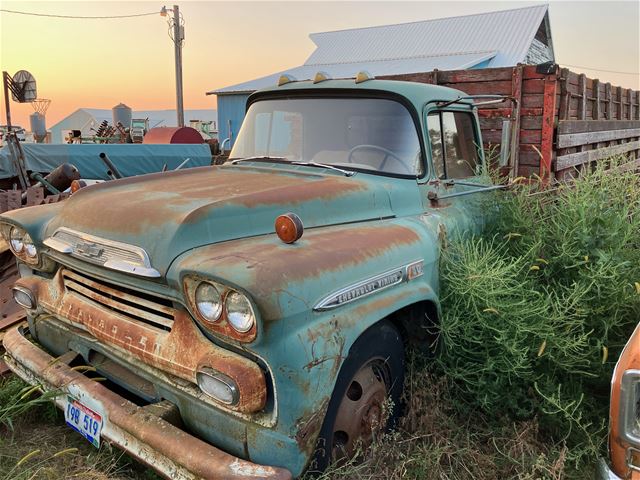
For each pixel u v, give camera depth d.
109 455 2.73
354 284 2.41
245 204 2.60
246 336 2.03
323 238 2.58
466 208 3.83
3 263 4.49
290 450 2.10
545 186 4.82
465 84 5.69
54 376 2.69
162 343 2.35
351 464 2.46
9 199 6.05
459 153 3.99
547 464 2.60
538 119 5.21
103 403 2.44
